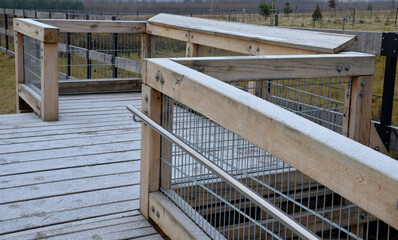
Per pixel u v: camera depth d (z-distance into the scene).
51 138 4.51
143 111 2.78
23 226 2.77
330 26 22.58
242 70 2.69
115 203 3.12
